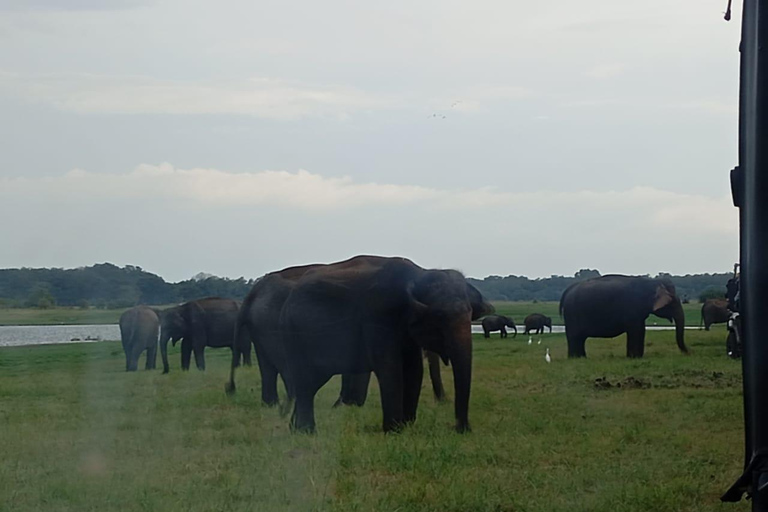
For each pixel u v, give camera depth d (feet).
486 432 40.73
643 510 27.78
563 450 36.73
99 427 44.24
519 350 103.65
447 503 28.17
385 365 42.04
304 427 43.27
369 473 32.58
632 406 49.80
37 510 29.12
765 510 19.51
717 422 43.86
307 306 44.19
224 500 29.01
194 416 48.42
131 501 29.66
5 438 40.98
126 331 92.68
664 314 91.15
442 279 41.70
